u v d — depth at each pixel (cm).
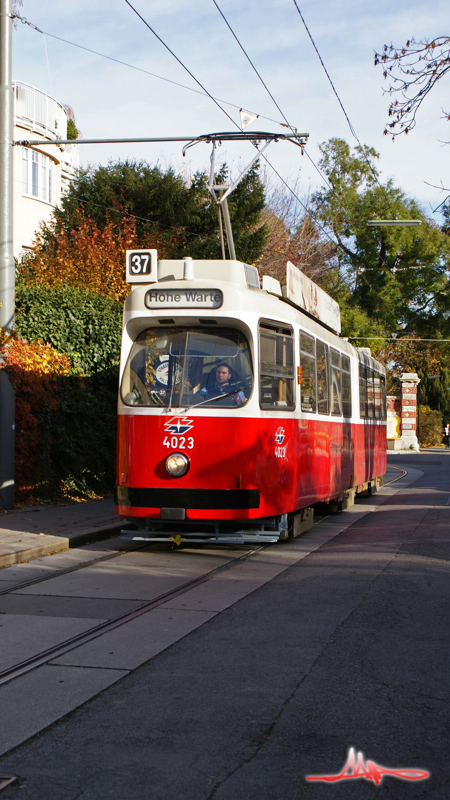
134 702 479
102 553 1033
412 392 5559
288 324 1085
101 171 3247
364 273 5281
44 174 3147
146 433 987
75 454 1523
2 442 1327
